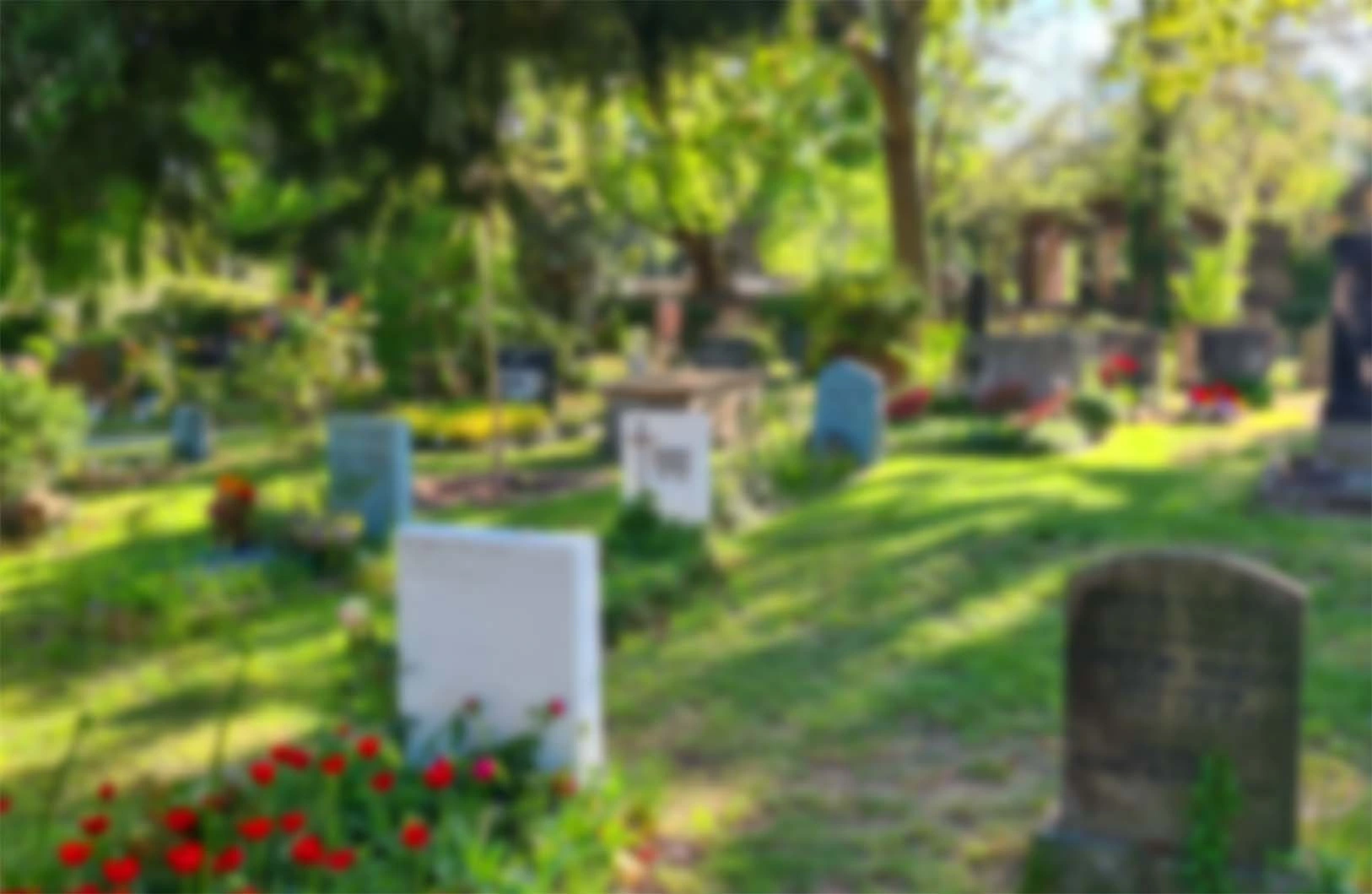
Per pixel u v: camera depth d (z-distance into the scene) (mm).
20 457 12758
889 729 6559
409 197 9773
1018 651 7598
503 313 22578
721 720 6773
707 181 25641
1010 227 34562
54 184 6254
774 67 13219
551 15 6492
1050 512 11320
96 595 9227
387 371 22062
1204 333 24156
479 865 4520
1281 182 33719
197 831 4785
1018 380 19938
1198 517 10945
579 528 12008
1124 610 4660
